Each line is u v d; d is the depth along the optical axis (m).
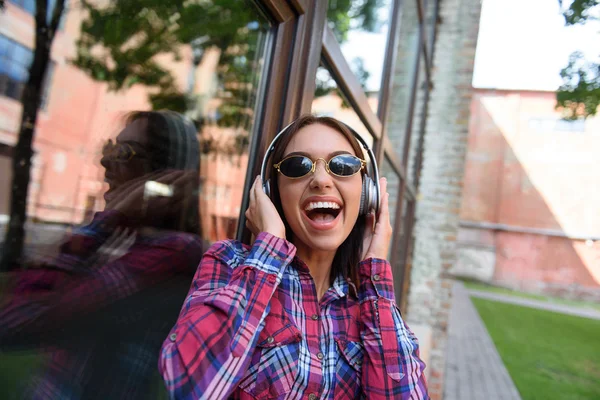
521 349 7.75
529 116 17.62
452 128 4.55
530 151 17.45
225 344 0.64
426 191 4.55
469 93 4.52
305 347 0.75
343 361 0.78
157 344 0.89
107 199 0.79
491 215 17.53
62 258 0.69
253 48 1.15
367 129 2.06
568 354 7.64
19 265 0.63
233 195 1.13
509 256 16.86
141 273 0.86
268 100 1.11
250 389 0.69
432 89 4.65
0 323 0.61
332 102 1.59
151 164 0.90
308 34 1.25
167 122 0.96
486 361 6.91
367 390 0.76
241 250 0.82
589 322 10.99
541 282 16.30
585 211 16.47
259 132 1.11
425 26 3.74
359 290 0.88
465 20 4.64
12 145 0.62
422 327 4.14
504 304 12.55
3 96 0.60
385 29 2.34
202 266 0.76
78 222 0.72
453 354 7.16
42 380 0.66
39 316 0.66
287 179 0.82
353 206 0.82
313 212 0.82
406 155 3.38
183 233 1.03
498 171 17.73
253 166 1.11
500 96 18.02
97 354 0.75
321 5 1.33
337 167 0.79
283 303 0.78
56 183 0.69
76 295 0.71
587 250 16.08
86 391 0.72
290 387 0.70
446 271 4.40
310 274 0.83
